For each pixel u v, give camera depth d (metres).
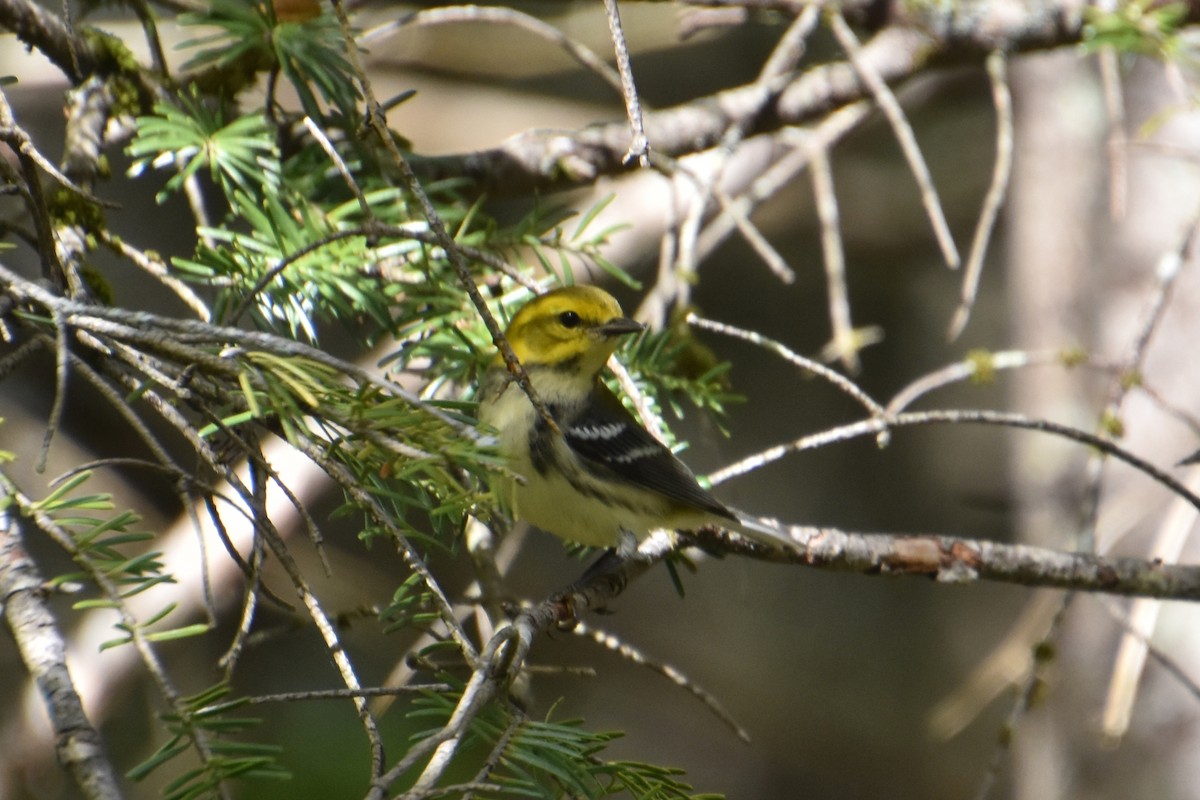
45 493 13.19
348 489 4.82
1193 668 12.55
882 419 7.53
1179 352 13.07
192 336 4.86
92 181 7.35
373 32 9.70
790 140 11.26
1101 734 12.54
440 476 4.97
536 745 4.75
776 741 18.72
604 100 18.97
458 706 4.51
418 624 6.15
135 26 13.94
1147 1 9.98
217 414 5.36
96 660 10.52
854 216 18.89
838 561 7.89
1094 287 13.56
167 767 11.99
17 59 14.27
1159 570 8.13
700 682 18.69
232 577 10.42
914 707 19.12
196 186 8.32
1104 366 9.23
